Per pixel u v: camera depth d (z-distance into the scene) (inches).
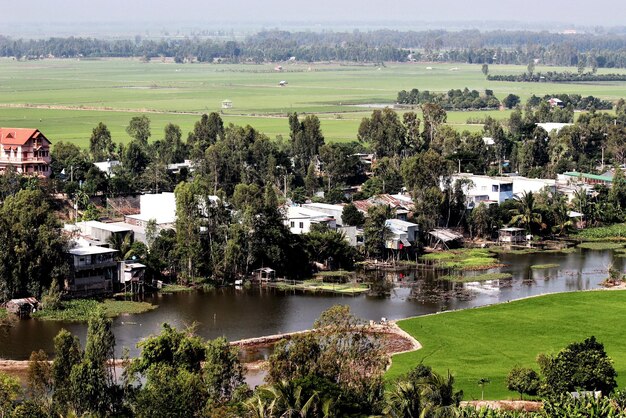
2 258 7057.1
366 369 4653.1
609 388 4886.8
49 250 7180.1
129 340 6289.4
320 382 4234.7
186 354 4977.9
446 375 5378.9
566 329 6535.4
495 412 4569.4
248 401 4114.2
